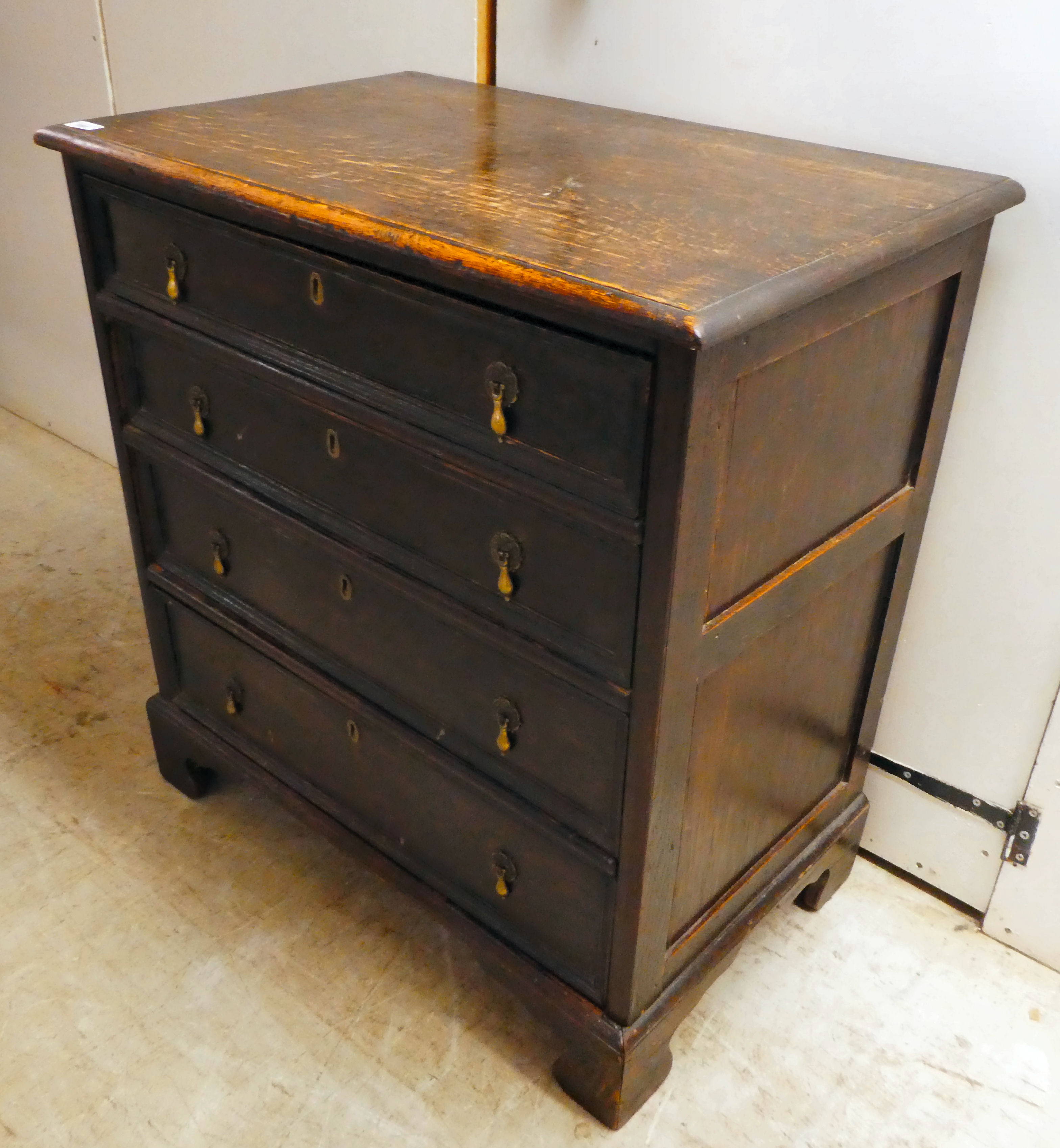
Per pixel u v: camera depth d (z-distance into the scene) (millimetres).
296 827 1750
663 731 1069
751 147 1319
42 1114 1339
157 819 1757
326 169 1179
